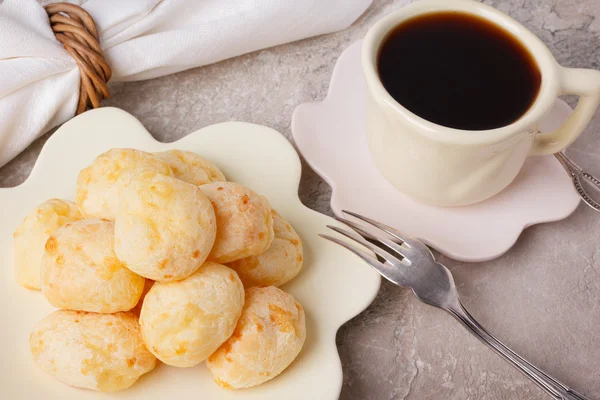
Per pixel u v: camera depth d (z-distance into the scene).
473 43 0.46
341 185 0.49
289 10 0.54
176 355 0.40
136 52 0.52
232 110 0.54
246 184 0.49
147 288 0.43
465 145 0.42
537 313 0.47
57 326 0.41
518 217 0.48
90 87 0.51
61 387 0.42
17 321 0.44
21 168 0.52
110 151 0.44
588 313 0.47
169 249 0.40
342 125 0.51
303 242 0.47
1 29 0.48
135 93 0.55
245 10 0.54
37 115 0.51
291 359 0.42
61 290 0.41
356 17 0.57
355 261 0.46
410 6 0.46
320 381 0.42
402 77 0.44
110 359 0.41
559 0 0.58
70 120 0.50
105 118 0.50
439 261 0.48
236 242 0.42
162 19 0.53
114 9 0.52
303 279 0.45
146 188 0.41
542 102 0.42
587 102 0.44
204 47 0.54
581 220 0.50
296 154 0.49
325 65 0.56
